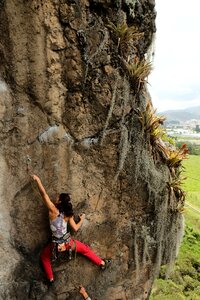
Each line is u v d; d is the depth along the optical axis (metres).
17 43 5.09
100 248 6.31
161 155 6.53
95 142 5.86
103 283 6.41
